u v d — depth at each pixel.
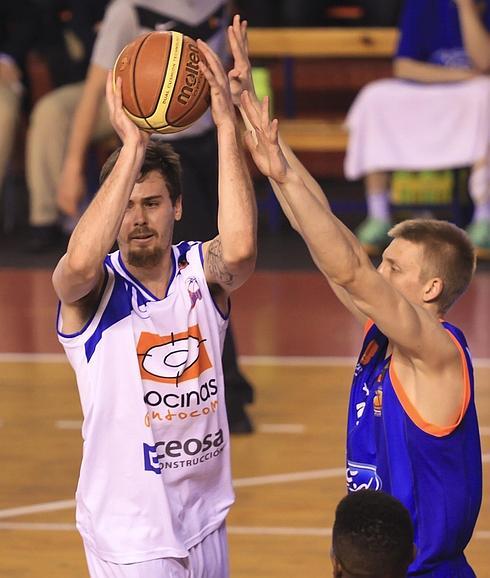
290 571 12.31
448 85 25.45
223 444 9.08
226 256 8.55
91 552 8.83
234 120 8.62
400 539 6.97
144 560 8.61
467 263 8.63
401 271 8.66
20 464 15.39
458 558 8.52
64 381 18.72
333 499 14.12
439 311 8.72
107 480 8.70
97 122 26.22
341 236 7.67
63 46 28.42
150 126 8.54
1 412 17.33
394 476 8.26
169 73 8.46
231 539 13.06
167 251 8.82
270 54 28.98
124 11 16.03
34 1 28.94
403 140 25.52
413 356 8.07
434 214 28.61
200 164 14.84
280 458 15.39
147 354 8.70
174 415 8.77
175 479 8.84
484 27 25.78
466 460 8.37
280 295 23.34
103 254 8.11
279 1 31.34
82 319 8.63
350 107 32.50
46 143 26.61
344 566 7.03
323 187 32.75
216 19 15.30
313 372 18.86
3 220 30.56
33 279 24.84
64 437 16.33
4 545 13.01
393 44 28.36
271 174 7.68
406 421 8.20
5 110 27.33
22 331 21.28
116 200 8.14
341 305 22.64
